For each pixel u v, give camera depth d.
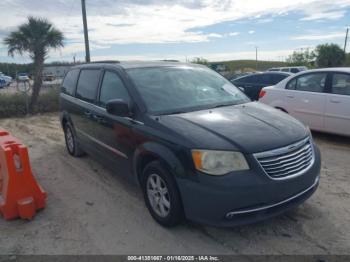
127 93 4.05
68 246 3.29
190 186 3.02
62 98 6.29
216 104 4.08
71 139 6.26
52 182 5.04
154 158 3.54
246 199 2.89
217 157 2.96
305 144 3.41
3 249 3.28
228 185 2.88
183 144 3.11
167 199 3.40
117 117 4.12
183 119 3.49
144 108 3.76
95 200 4.32
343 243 3.16
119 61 4.95
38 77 14.91
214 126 3.31
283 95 7.34
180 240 3.30
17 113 12.73
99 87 4.83
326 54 56.81
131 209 4.02
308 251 3.06
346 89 6.35
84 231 3.55
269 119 3.61
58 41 15.90
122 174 4.32
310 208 3.85
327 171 5.07
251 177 2.91
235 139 3.06
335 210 3.80
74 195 4.52
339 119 6.39
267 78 11.05
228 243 3.23
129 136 3.86
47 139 8.09
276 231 3.40
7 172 3.82
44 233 3.55
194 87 4.34
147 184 3.65
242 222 2.97
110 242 3.32
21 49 15.48
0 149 4.04
